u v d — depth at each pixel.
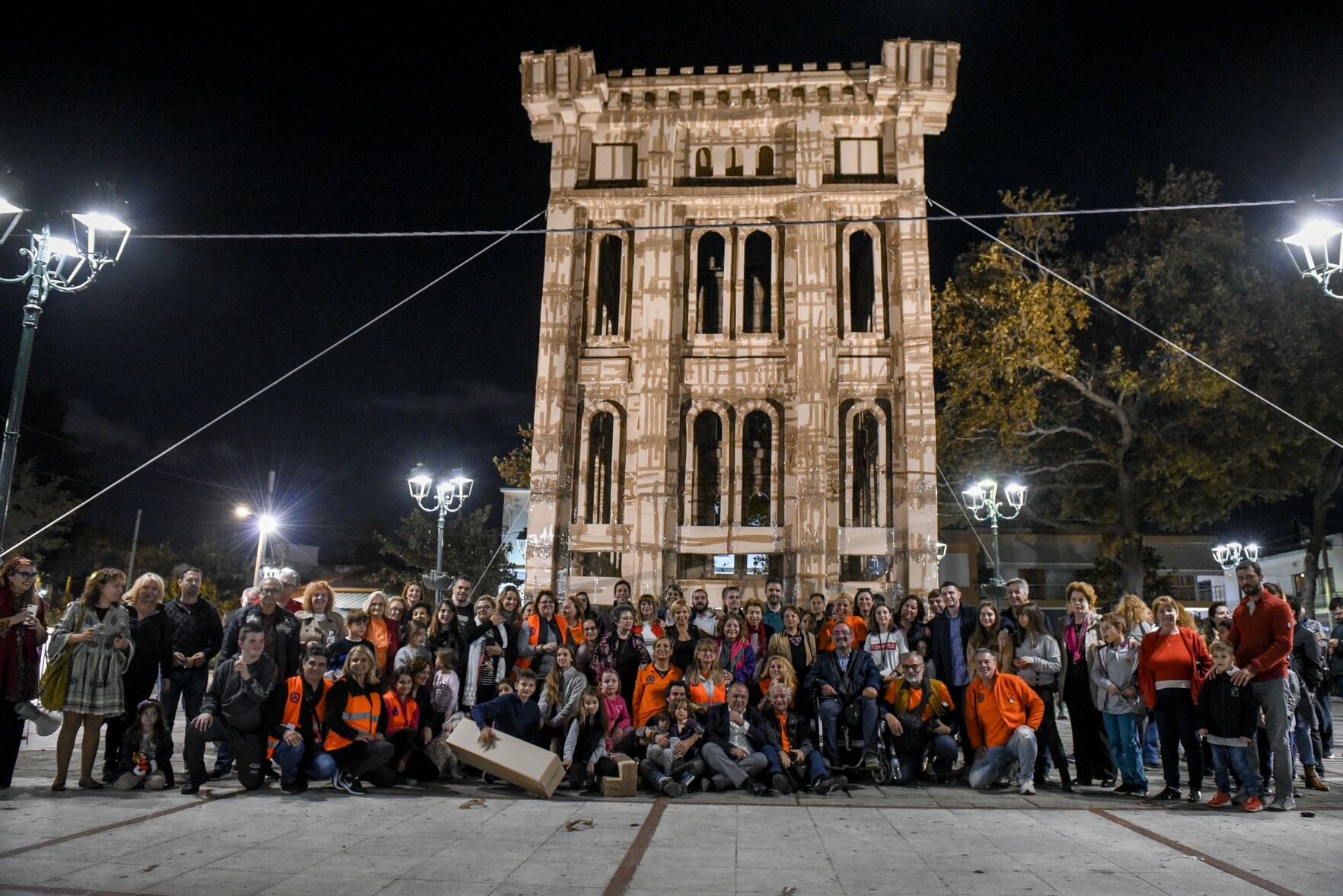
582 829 8.26
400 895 6.07
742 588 20.97
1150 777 12.05
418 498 24.23
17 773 11.39
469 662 12.07
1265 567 52.72
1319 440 31.03
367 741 10.34
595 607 20.45
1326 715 13.23
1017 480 29.95
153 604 10.80
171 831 7.95
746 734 10.87
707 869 6.83
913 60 22.05
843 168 22.83
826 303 21.56
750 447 25.64
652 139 22.66
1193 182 31.84
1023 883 6.46
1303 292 30.19
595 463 23.25
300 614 12.23
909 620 12.69
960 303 30.81
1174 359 29.70
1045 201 31.23
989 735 10.92
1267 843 7.79
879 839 7.93
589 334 22.31
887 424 21.67
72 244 12.58
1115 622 10.87
